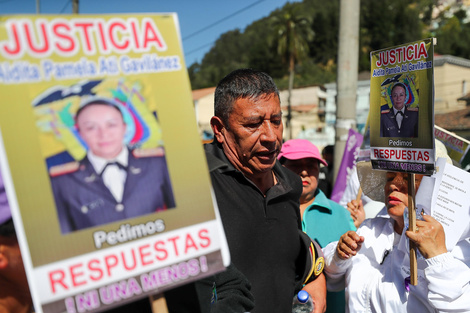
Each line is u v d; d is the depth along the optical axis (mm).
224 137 1983
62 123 1128
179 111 1253
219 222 1264
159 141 1224
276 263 1910
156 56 1238
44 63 1120
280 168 2061
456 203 1942
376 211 3348
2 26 1087
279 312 1891
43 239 1087
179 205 1226
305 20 42750
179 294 1510
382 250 2152
